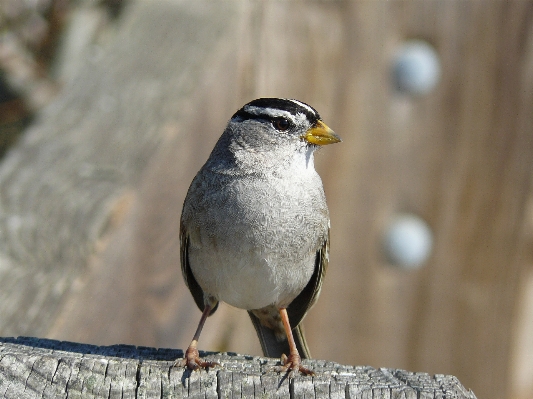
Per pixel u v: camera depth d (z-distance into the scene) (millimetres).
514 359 10086
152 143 8500
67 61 13438
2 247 7289
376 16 9688
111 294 7230
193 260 7652
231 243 7391
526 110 9734
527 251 9922
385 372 5656
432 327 9883
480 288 9883
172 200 8594
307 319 9758
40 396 5164
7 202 7984
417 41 9773
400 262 9742
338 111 9734
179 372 5336
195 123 9133
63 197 7895
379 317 9828
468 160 9789
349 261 9781
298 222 7484
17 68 13141
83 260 7004
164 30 11266
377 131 9750
